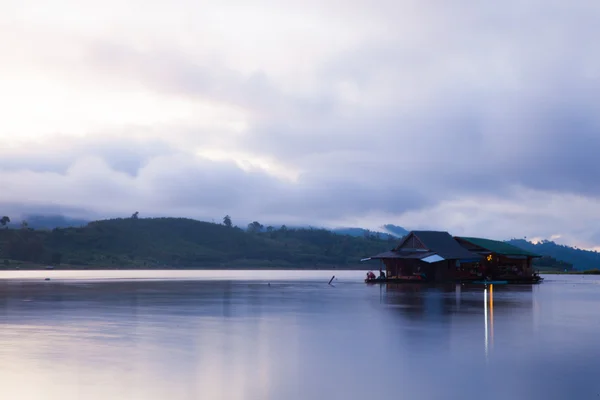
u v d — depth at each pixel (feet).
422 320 123.13
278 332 104.53
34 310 146.72
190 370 71.05
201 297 197.98
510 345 89.15
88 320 123.13
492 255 331.98
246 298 193.88
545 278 419.54
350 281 368.48
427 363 75.36
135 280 381.60
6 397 58.49
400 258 303.07
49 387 62.44
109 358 78.54
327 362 76.02
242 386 63.26
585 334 101.09
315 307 155.84
